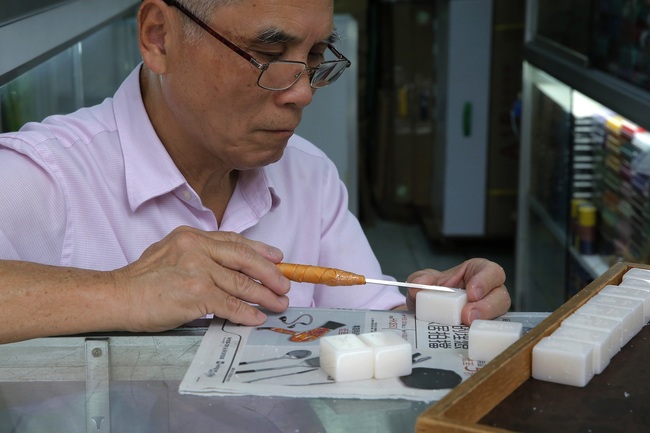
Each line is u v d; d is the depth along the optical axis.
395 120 4.46
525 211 3.49
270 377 0.82
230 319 0.97
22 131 1.20
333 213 1.44
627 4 2.34
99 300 0.93
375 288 1.37
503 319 1.01
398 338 0.85
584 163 2.83
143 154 1.22
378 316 1.02
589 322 0.86
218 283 0.98
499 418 0.72
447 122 3.97
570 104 2.82
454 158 4.02
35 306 0.92
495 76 3.90
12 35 1.24
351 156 3.52
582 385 0.78
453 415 0.67
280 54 1.04
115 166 1.23
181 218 1.26
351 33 3.36
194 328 0.96
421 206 4.55
